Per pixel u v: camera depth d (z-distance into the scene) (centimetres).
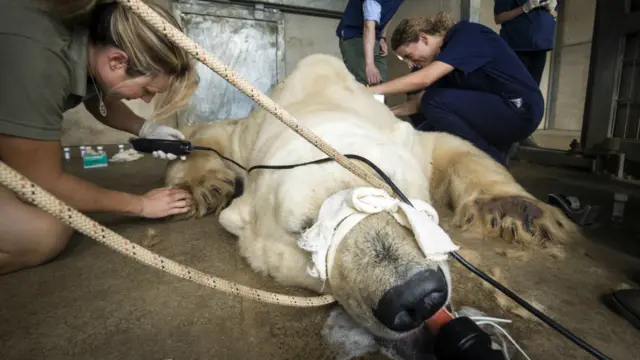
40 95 187
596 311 187
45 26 182
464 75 438
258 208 217
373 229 146
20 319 184
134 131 339
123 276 224
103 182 457
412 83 399
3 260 218
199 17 838
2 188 214
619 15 496
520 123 437
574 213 307
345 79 302
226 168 344
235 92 891
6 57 177
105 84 209
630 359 156
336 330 172
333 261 149
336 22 963
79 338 171
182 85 198
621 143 499
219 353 160
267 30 895
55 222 229
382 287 133
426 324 152
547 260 238
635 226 301
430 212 170
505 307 189
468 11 749
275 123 249
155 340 169
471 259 235
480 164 309
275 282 212
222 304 195
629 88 502
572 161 552
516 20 561
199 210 320
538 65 580
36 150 197
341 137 200
